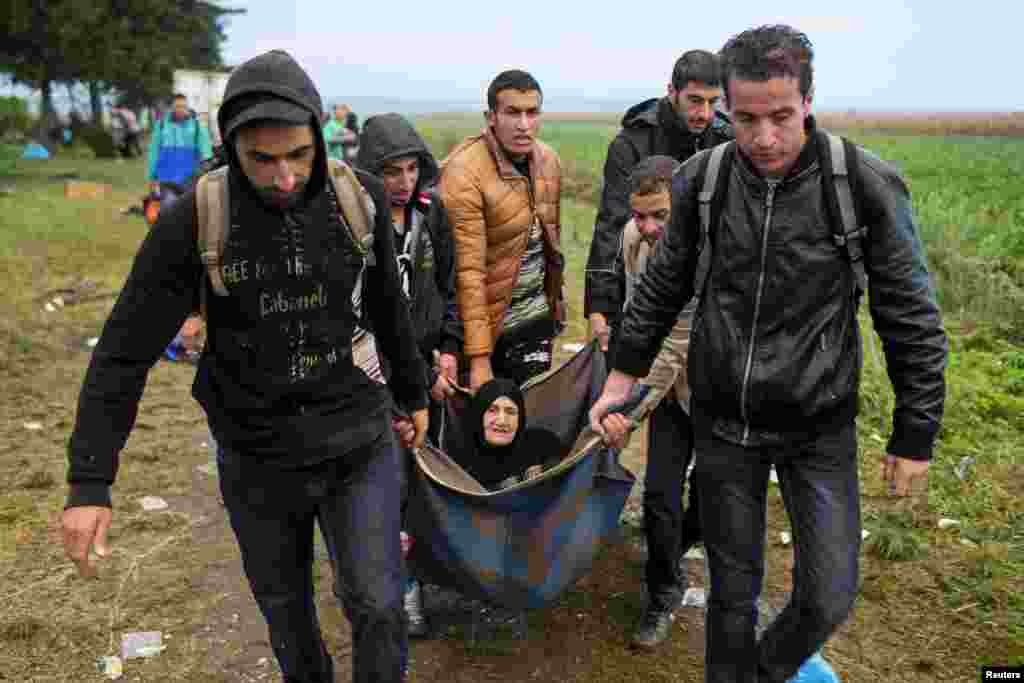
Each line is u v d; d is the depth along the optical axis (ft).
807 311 7.95
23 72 99.45
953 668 11.13
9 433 18.70
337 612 12.53
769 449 8.42
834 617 8.36
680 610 12.55
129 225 48.26
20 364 23.15
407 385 9.31
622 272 12.57
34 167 86.69
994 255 30.68
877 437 18.02
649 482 11.34
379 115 12.10
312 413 7.93
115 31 102.32
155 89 112.78
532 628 12.19
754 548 8.77
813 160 7.71
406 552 11.21
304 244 7.46
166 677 11.08
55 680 10.97
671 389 11.03
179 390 21.91
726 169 8.15
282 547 8.50
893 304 7.89
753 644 8.98
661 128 13.85
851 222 7.71
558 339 26.23
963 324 26.11
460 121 315.37
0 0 89.45
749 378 8.13
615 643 11.84
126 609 12.49
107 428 7.55
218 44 140.15
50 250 38.58
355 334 8.17
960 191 52.08
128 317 7.50
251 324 7.54
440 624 12.33
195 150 37.27
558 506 10.78
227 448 8.13
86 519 7.41
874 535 13.88
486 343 13.66
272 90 6.83
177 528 14.89
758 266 7.95
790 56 7.25
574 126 266.16
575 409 13.46
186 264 7.42
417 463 10.48
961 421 18.63
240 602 12.73
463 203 13.44
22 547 14.05
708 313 8.39
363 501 8.32
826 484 8.41
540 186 14.03
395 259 8.46
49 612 12.35
